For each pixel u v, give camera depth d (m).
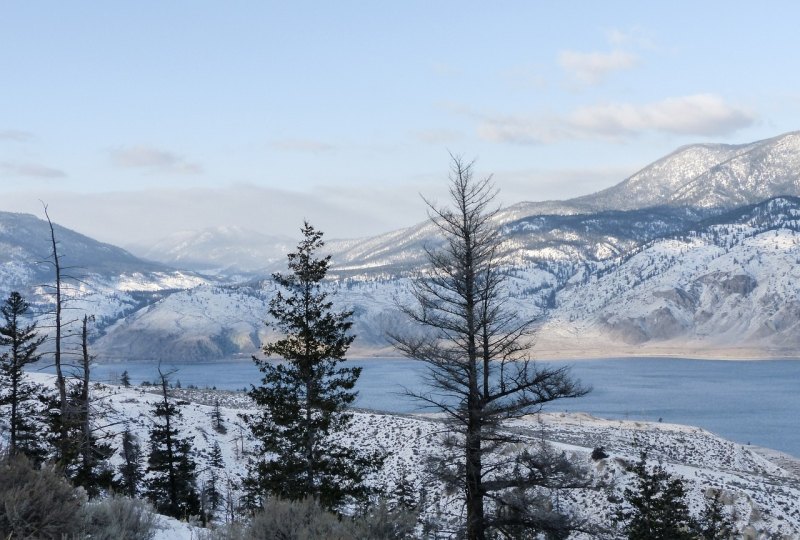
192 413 79.38
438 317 19.55
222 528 11.18
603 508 45.28
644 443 99.69
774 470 97.75
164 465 37.06
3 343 33.41
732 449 103.00
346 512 25.25
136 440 52.91
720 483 53.66
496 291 19.28
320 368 26.95
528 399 19.03
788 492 58.47
